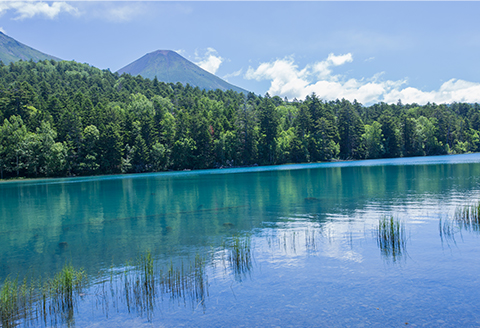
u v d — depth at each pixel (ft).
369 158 448.65
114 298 35.40
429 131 470.39
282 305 32.40
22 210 109.81
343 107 459.73
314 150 421.18
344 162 399.44
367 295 33.81
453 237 52.34
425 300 32.45
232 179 207.31
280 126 463.83
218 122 416.87
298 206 90.12
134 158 351.25
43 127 301.63
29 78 637.71
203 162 381.60
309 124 431.43
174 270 42.91
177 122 390.63
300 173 231.50
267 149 409.69
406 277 37.73
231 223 71.77
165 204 109.19
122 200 125.90
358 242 51.72
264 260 45.11
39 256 53.52
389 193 106.22
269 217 76.54
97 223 81.76
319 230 60.80
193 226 71.05
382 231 56.80
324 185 141.79
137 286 37.81
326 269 40.93
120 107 479.82
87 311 32.76
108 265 46.85
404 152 473.67
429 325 28.17
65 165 306.14
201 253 50.08
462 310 30.35
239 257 46.85
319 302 32.73
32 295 37.17
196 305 33.09
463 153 486.79
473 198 89.20
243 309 31.96
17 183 246.68
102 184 209.87
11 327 30.04
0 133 281.33
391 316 29.76
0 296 34.32
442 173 171.01
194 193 137.69
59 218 91.81
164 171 363.15
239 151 395.14
